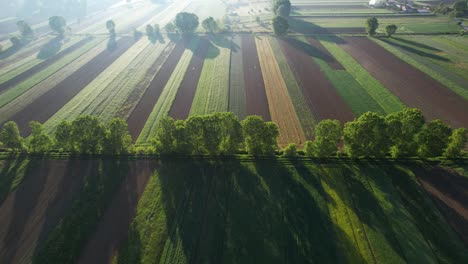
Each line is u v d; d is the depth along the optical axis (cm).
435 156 3869
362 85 6353
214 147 4094
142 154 4278
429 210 3238
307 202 3394
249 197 3497
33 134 4409
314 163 3978
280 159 4075
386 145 3800
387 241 2928
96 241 3075
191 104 5897
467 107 5419
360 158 4012
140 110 5747
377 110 5416
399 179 3644
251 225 3159
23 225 3288
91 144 4256
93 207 3459
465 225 3072
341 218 3189
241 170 3912
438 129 3700
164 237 3072
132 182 3803
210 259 2845
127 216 3334
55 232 3184
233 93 6259
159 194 3597
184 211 3353
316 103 5722
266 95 6119
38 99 6366
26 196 3675
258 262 2798
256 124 3934
